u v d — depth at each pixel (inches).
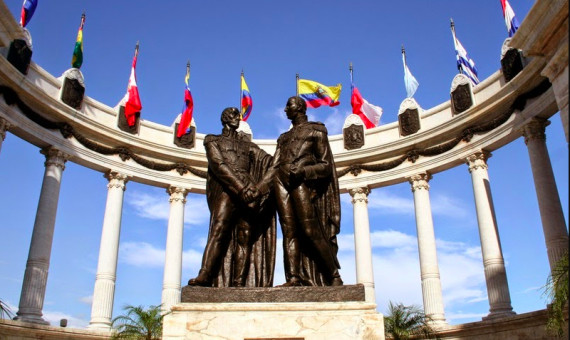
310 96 1307.8
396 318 887.7
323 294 256.8
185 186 1208.8
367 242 1178.0
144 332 827.4
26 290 893.8
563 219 878.4
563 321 557.9
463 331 943.7
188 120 1238.9
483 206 1026.1
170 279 1112.8
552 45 399.5
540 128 944.3
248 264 289.4
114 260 1048.2
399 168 1198.3
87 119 1075.9
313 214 280.7
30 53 964.6
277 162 302.2
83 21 1141.7
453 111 1143.0
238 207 294.5
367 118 1365.7
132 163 1154.7
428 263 1072.8
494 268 965.2
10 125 913.5
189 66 1280.8
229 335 239.3
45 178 991.0
